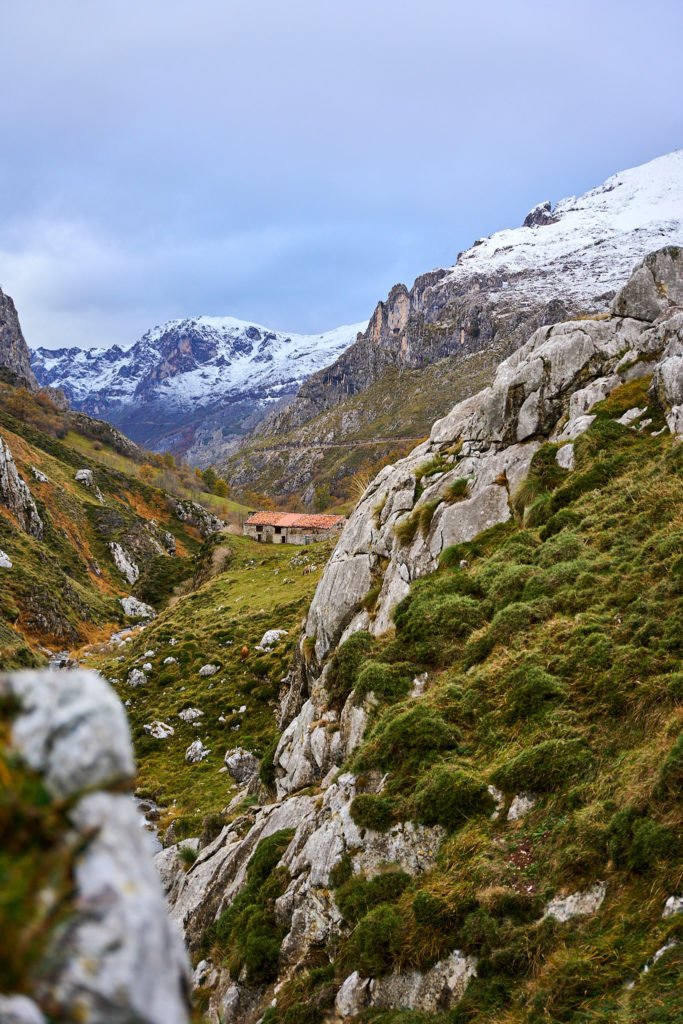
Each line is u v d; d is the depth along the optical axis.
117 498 182.25
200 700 50.69
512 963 10.83
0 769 2.24
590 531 21.50
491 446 29.00
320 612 28.19
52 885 2.11
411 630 21.41
